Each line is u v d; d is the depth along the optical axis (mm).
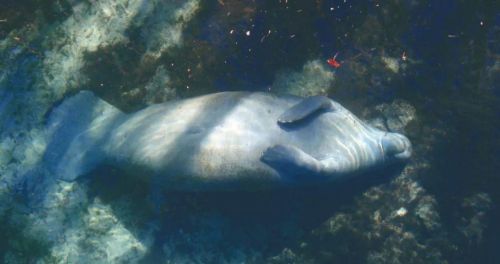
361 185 6016
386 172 6070
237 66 5582
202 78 5566
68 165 5398
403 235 6008
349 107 5980
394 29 5715
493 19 5594
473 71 5773
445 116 5934
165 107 5258
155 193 5695
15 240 5262
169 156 5020
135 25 5348
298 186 5488
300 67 5750
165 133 5094
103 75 5371
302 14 5492
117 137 5258
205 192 5773
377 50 5797
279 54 5609
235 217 5914
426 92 5926
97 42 5301
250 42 5492
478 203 6066
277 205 5965
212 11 5391
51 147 5359
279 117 5246
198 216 5812
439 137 5988
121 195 5641
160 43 5418
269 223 5996
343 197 5980
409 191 6066
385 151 5816
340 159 5492
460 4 5582
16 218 5258
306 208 5988
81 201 5492
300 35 5570
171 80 5523
